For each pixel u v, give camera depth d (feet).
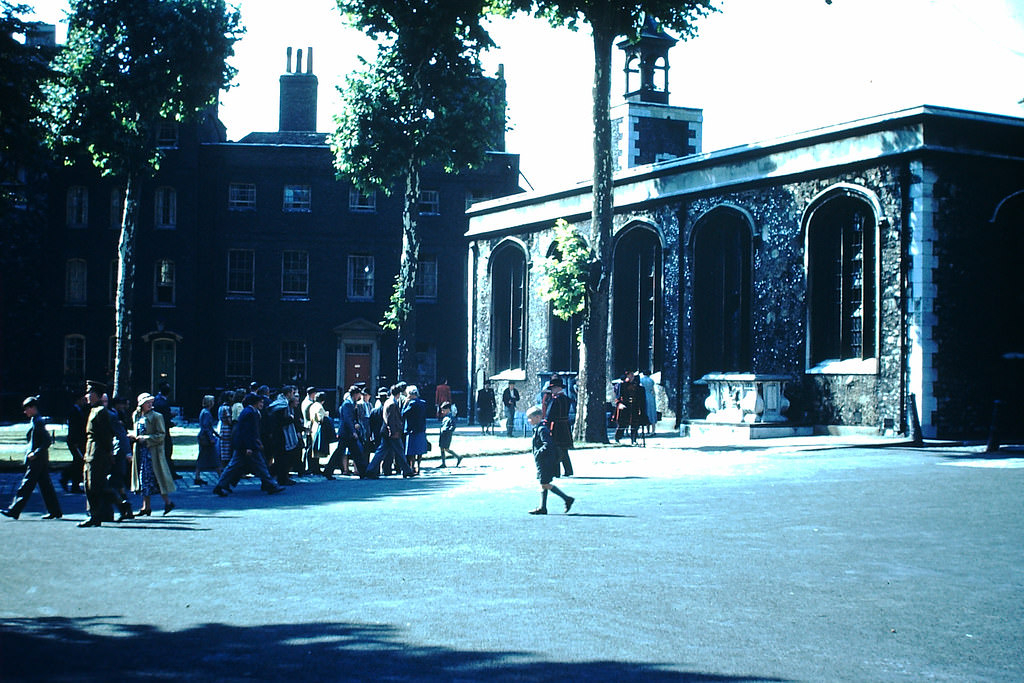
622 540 36.78
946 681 19.67
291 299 162.61
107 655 22.02
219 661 21.45
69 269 159.12
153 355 158.20
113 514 45.62
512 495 53.21
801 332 92.27
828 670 20.42
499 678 20.02
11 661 21.54
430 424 148.25
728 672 20.26
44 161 73.82
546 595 27.71
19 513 47.37
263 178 162.71
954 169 83.61
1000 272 85.76
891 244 84.53
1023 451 73.72
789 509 44.29
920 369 82.02
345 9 112.68
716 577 29.86
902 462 65.62
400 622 24.86
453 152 120.26
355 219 164.45
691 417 104.78
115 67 118.83
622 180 114.42
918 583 28.81
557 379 62.69
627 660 21.24
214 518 46.21
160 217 159.53
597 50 89.10
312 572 31.55
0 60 69.26
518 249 135.44
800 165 92.53
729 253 102.63
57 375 157.17
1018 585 28.53
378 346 163.73
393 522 42.91
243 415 58.59
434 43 112.78
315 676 20.30
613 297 116.88
